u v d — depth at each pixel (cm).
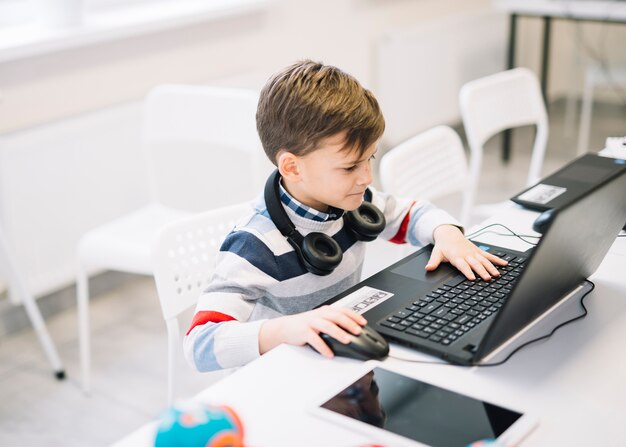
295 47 345
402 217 149
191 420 80
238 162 304
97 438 207
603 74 385
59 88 260
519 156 411
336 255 123
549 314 117
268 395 98
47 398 226
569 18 354
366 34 378
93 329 262
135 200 275
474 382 100
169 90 228
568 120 460
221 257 126
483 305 115
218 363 115
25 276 250
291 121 120
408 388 98
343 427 91
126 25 266
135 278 296
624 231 148
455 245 131
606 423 92
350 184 123
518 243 140
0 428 213
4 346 254
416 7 405
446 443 88
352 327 107
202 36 304
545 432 90
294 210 127
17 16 268
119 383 231
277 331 111
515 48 377
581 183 163
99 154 260
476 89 231
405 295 119
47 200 249
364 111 120
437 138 196
